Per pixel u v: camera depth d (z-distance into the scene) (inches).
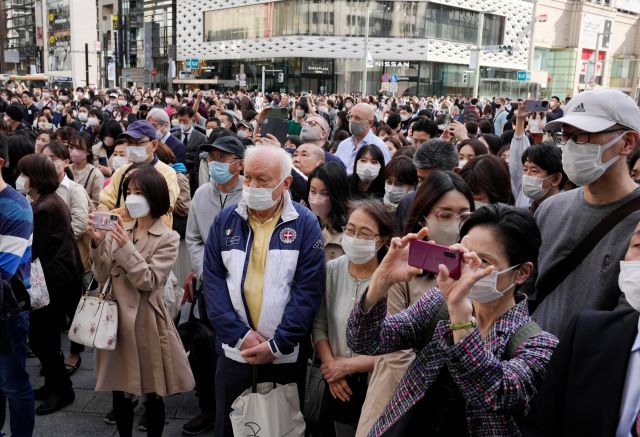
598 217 94.2
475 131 327.9
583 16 2588.6
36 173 153.3
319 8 2094.0
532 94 2458.2
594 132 88.7
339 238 137.8
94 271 123.3
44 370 152.1
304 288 110.5
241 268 111.9
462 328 64.3
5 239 111.9
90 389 164.4
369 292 76.5
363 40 2091.5
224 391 113.1
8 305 112.3
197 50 2596.0
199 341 141.1
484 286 69.1
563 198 102.2
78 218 177.9
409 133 354.9
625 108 89.4
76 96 1038.4
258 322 110.6
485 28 2256.4
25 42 4256.9
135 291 125.0
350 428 113.0
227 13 2412.6
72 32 3585.1
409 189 165.0
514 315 72.4
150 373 126.0
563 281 97.1
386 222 105.1
